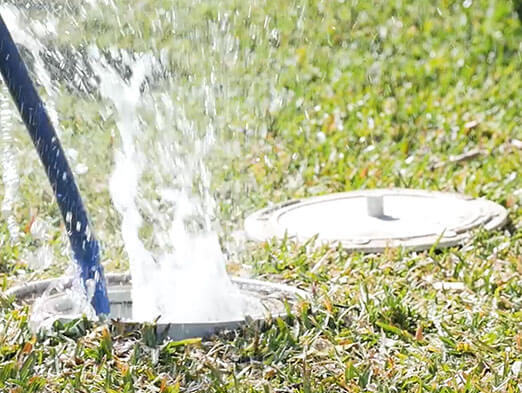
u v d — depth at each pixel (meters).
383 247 9.54
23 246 10.02
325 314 7.90
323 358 7.29
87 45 9.59
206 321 7.71
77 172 11.38
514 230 10.31
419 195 11.08
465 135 13.28
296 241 9.83
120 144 11.56
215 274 8.63
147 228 9.68
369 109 14.28
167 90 10.33
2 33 7.41
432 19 17.28
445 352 7.43
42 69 9.27
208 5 13.42
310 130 13.60
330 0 17.50
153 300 8.30
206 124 11.44
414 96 14.73
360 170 12.29
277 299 8.30
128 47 10.28
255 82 14.59
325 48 16.30
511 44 16.45
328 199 11.02
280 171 12.23
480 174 11.84
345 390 6.84
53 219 10.56
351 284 8.83
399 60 16.00
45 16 8.88
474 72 15.60
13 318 7.81
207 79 12.02
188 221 9.70
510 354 7.36
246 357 7.25
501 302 8.40
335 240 9.76
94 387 6.85
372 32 16.84
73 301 8.09
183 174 10.23
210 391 6.76
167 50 10.96
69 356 7.25
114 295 8.52
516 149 12.72
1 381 6.85
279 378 6.97
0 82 10.20
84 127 11.92
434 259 9.36
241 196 11.44
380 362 7.26
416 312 8.11
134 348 7.21
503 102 14.50
